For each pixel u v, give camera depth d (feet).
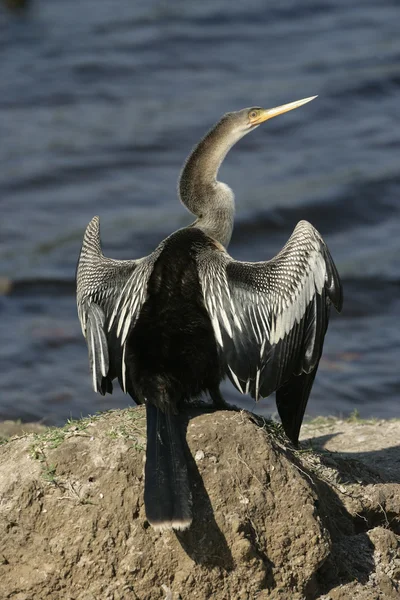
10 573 24.40
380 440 35.19
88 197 76.89
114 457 24.97
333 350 55.47
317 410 47.70
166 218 72.84
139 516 24.31
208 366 25.99
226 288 26.35
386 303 61.36
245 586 24.29
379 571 26.17
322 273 26.63
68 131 86.02
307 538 24.75
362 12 113.29
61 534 24.38
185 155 82.12
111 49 102.32
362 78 94.53
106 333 26.91
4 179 78.54
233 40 105.50
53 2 116.67
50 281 64.13
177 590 24.08
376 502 27.76
